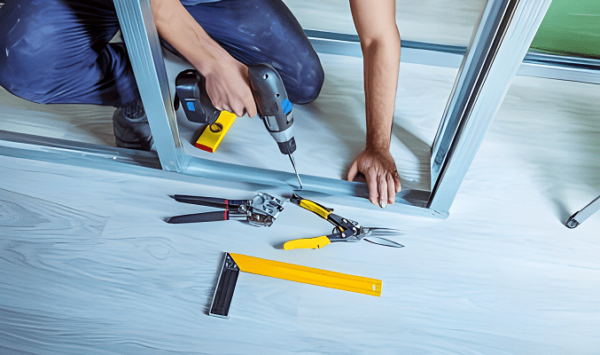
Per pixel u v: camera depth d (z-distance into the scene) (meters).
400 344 1.13
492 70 0.97
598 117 1.73
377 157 1.43
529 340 1.16
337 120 1.66
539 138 1.64
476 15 2.14
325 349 1.12
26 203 1.35
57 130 1.57
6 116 1.60
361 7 1.25
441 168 1.30
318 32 1.92
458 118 1.21
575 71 1.82
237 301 1.19
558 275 1.29
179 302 1.18
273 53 1.56
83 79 1.40
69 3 1.27
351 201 1.39
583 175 1.54
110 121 1.61
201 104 1.30
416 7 2.16
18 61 1.29
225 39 1.55
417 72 1.87
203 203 1.35
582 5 1.69
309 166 1.51
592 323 1.20
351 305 1.20
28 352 1.07
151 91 1.16
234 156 1.53
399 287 1.24
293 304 1.19
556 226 1.40
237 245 1.30
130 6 0.96
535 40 1.84
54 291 1.18
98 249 1.27
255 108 1.28
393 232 1.34
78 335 1.11
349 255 1.29
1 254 1.24
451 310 1.20
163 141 1.31
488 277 1.27
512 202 1.45
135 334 1.12
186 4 1.48
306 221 1.37
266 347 1.11
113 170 1.45
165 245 1.29
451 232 1.37
